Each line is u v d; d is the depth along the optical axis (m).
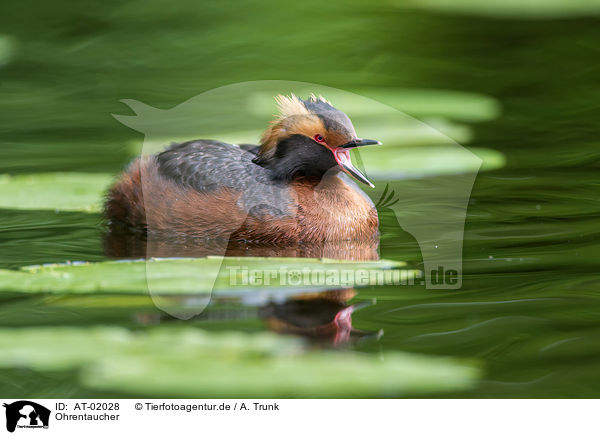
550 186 14.93
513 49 23.92
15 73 21.66
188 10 26.77
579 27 25.56
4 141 17.86
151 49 23.42
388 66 22.33
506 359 7.93
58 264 11.01
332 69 21.69
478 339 8.40
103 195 14.18
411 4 28.31
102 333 8.34
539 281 10.20
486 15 27.09
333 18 26.50
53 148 17.56
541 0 29.19
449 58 23.06
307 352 7.96
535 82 21.55
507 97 20.58
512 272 10.57
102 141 17.98
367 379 7.43
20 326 8.56
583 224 12.72
